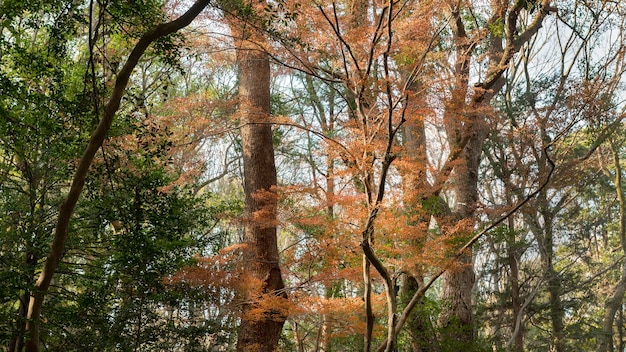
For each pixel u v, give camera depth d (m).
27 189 11.44
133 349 11.11
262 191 12.22
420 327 14.13
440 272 10.58
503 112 17.86
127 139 11.30
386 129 10.60
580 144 20.36
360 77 9.93
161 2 10.98
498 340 19.59
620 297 22.09
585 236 23.27
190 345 11.55
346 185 11.23
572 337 22.11
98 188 10.82
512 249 19.97
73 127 10.23
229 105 13.18
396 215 10.98
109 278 11.17
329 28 10.20
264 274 13.30
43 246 10.38
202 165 14.99
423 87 11.07
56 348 10.82
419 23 10.64
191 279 11.09
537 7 15.28
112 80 12.27
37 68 10.17
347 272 11.25
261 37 11.18
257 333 13.09
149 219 11.48
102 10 9.11
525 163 16.41
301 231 14.18
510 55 14.26
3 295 9.36
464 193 15.29
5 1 9.54
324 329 15.12
